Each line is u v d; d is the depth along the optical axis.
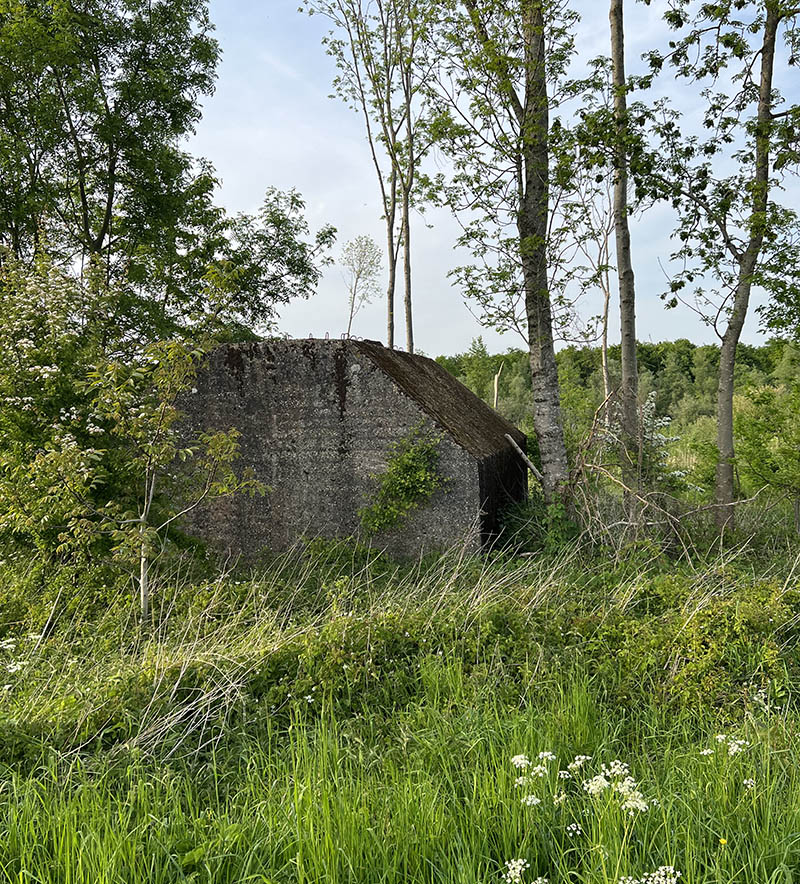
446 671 6.17
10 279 10.33
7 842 3.81
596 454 11.77
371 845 3.76
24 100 18.64
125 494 10.03
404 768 4.76
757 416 13.02
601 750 4.98
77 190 20.55
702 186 13.47
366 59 22.53
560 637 6.86
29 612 8.44
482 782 4.33
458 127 12.00
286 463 11.91
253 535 11.98
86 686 6.00
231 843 3.86
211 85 21.58
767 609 6.79
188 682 5.91
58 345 9.95
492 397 34.03
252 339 22.77
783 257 12.74
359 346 11.77
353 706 5.88
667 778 4.55
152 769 4.89
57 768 4.75
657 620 7.29
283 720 5.68
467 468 11.15
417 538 11.32
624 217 13.88
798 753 4.81
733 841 3.85
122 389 8.84
